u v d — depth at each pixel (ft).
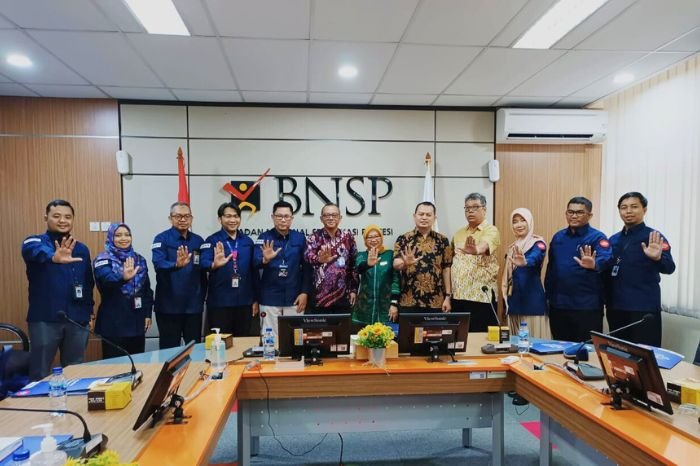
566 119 13.17
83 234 12.61
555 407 5.46
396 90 12.01
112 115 12.60
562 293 10.10
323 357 6.74
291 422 6.38
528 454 7.96
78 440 3.85
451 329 6.80
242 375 6.14
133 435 4.18
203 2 7.29
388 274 11.04
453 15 7.84
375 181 13.47
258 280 11.26
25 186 12.37
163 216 12.87
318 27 8.25
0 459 3.60
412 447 8.29
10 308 12.37
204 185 12.99
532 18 7.97
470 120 13.67
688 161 10.55
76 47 9.09
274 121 13.14
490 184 13.79
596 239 9.61
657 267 9.28
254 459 7.82
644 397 4.58
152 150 12.77
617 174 13.06
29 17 7.79
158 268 10.09
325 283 10.72
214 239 10.65
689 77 10.37
